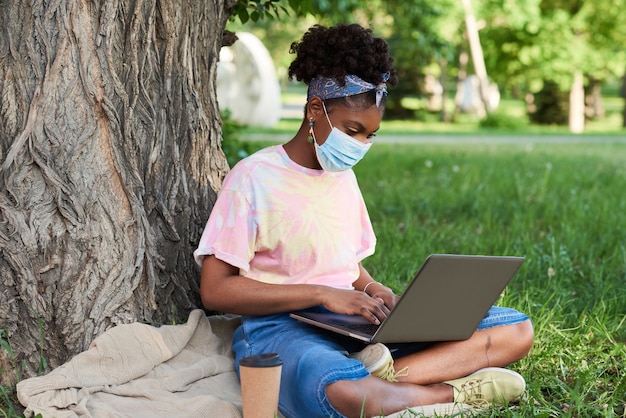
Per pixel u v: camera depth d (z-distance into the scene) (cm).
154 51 399
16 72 373
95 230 372
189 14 411
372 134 343
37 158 368
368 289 377
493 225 771
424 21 1128
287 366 326
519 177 1109
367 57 336
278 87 2264
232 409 333
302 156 351
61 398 331
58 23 374
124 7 387
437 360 346
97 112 378
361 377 315
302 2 611
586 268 600
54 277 365
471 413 336
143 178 393
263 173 347
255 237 345
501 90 4619
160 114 401
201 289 346
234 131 1135
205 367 361
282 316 349
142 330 360
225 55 2227
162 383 348
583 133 2647
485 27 2916
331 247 354
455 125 3036
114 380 346
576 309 497
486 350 352
